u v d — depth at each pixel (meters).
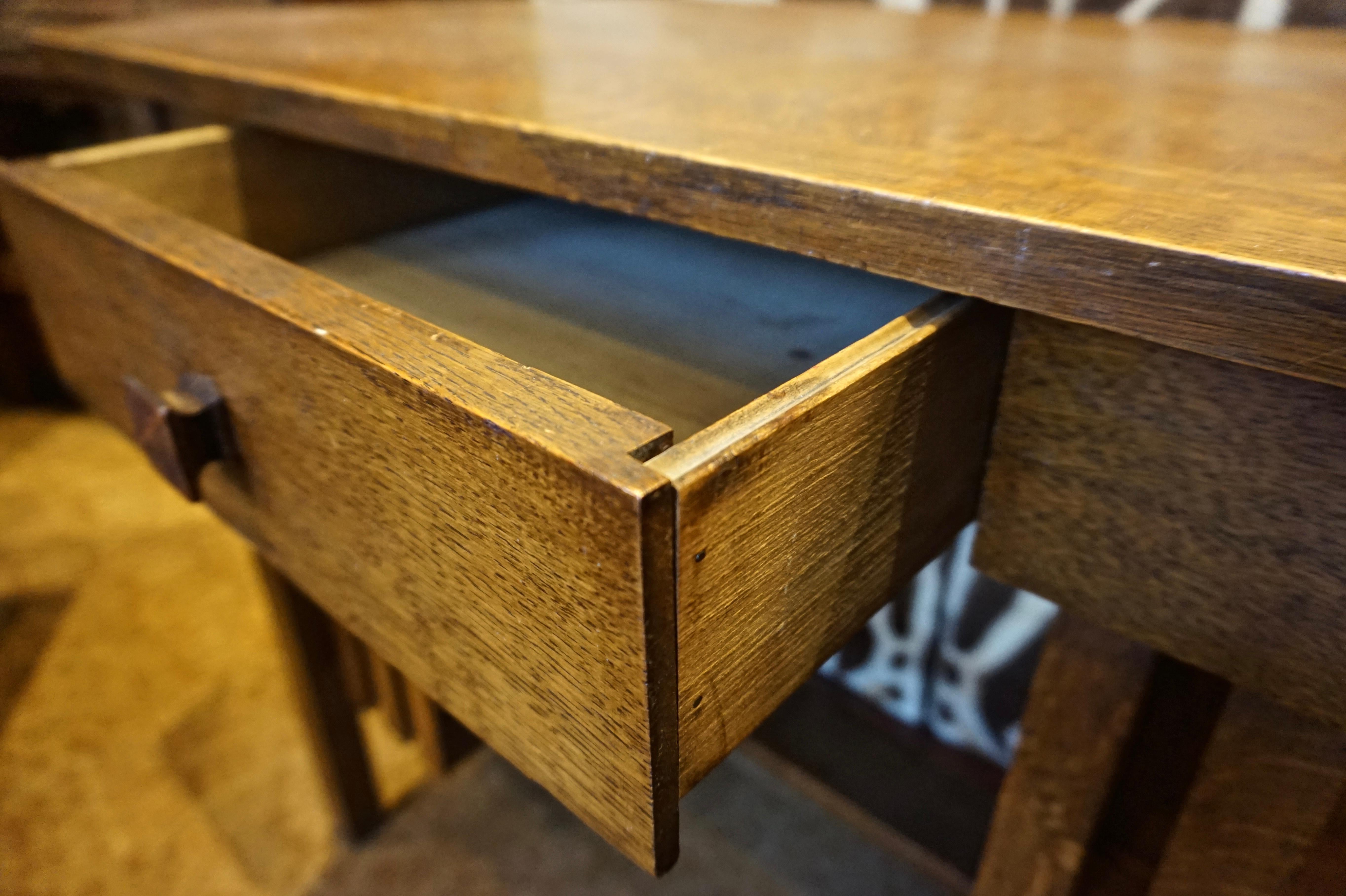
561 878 1.09
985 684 1.05
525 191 0.88
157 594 1.48
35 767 1.19
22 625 1.42
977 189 0.35
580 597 0.28
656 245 0.71
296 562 0.48
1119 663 0.47
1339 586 0.35
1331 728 0.40
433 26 0.90
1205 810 0.47
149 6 1.39
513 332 0.54
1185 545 0.38
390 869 1.09
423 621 0.39
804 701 1.18
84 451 1.85
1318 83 0.58
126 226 0.49
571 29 0.88
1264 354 0.29
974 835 0.96
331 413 0.37
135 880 1.06
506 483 0.29
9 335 1.90
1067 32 0.83
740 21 0.94
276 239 0.76
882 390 0.33
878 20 0.94
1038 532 0.44
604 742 0.31
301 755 1.22
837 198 0.36
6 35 1.44
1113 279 0.31
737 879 1.09
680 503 0.25
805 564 0.33
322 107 0.58
